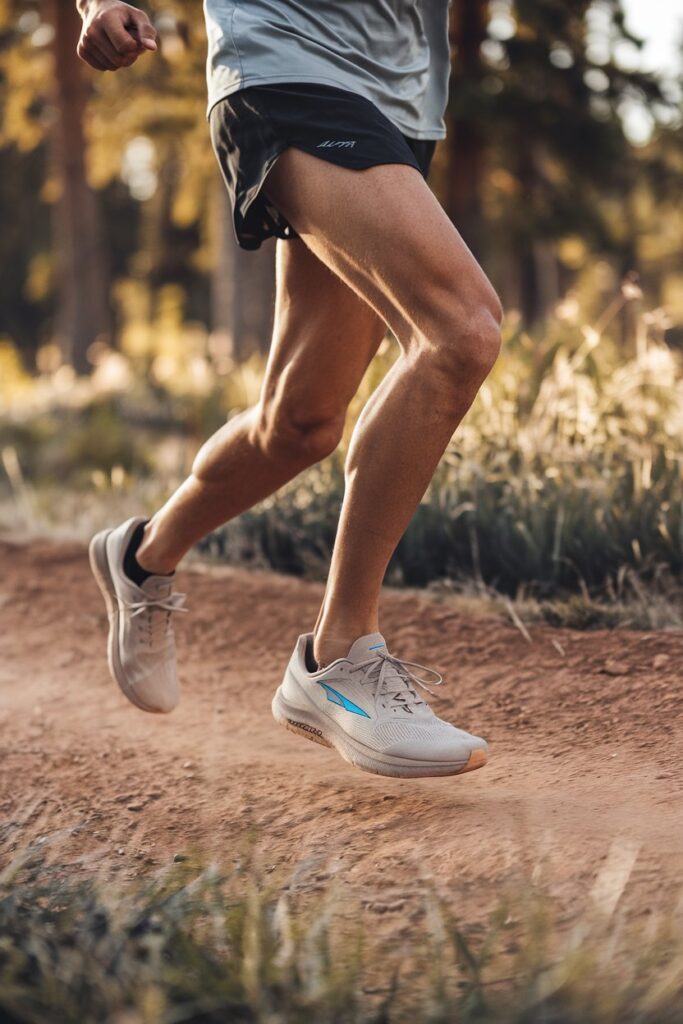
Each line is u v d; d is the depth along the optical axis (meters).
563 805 1.92
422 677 2.73
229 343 14.05
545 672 2.61
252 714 2.70
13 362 13.94
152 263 27.33
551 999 1.27
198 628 3.33
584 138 12.10
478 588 3.29
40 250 27.22
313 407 2.12
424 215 1.76
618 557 3.16
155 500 4.76
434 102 2.12
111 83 13.58
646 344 3.70
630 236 17.75
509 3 11.37
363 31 1.92
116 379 12.79
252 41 1.87
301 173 1.81
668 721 2.23
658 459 3.29
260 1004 1.28
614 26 11.34
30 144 15.62
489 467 3.56
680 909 1.49
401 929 1.57
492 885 1.65
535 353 4.18
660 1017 1.23
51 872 1.80
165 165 17.34
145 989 1.31
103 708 2.85
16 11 13.51
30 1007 1.31
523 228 13.85
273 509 3.89
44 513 4.99
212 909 1.51
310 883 1.76
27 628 3.58
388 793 2.08
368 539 1.93
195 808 2.14
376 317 2.12
